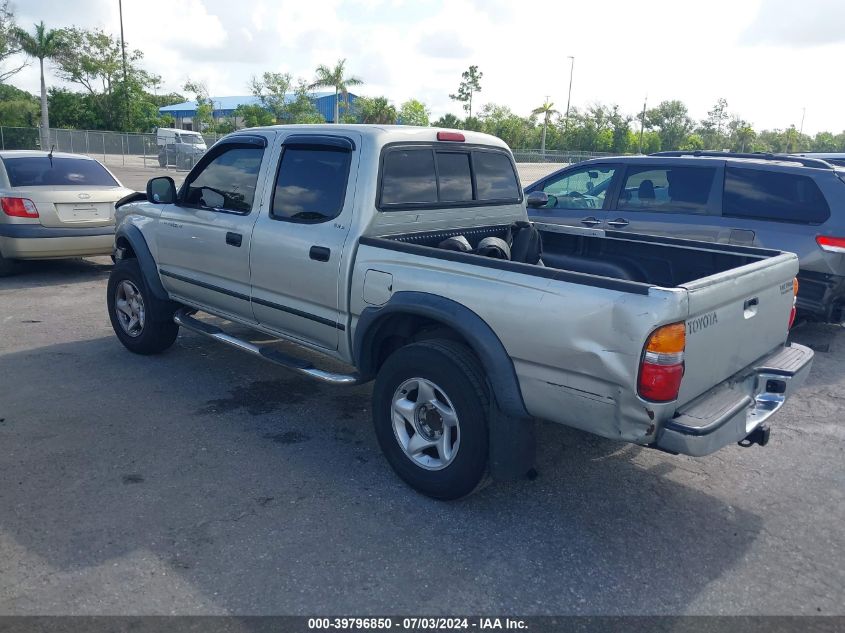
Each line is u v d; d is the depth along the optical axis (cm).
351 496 395
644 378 307
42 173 936
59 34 5391
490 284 353
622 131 7156
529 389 346
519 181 553
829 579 333
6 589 308
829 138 10050
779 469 446
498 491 407
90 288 904
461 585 319
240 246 490
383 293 400
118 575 319
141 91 5831
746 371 379
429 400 383
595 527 372
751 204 696
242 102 6912
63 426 478
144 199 615
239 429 481
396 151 443
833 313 671
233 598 305
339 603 304
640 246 493
